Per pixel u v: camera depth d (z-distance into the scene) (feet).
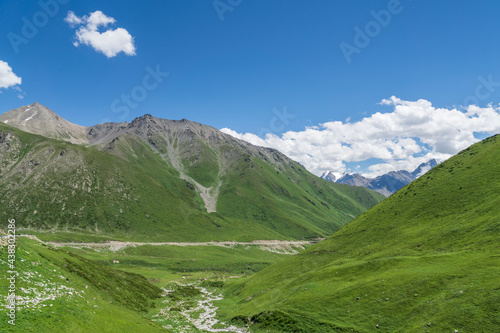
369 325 160.15
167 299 302.04
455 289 156.56
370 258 258.16
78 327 108.17
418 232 272.92
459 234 230.89
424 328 139.64
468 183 313.12
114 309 160.25
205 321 230.27
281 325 188.75
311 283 236.63
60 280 159.33
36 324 96.32
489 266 164.76
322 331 168.55
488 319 127.95
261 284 318.65
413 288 173.99
